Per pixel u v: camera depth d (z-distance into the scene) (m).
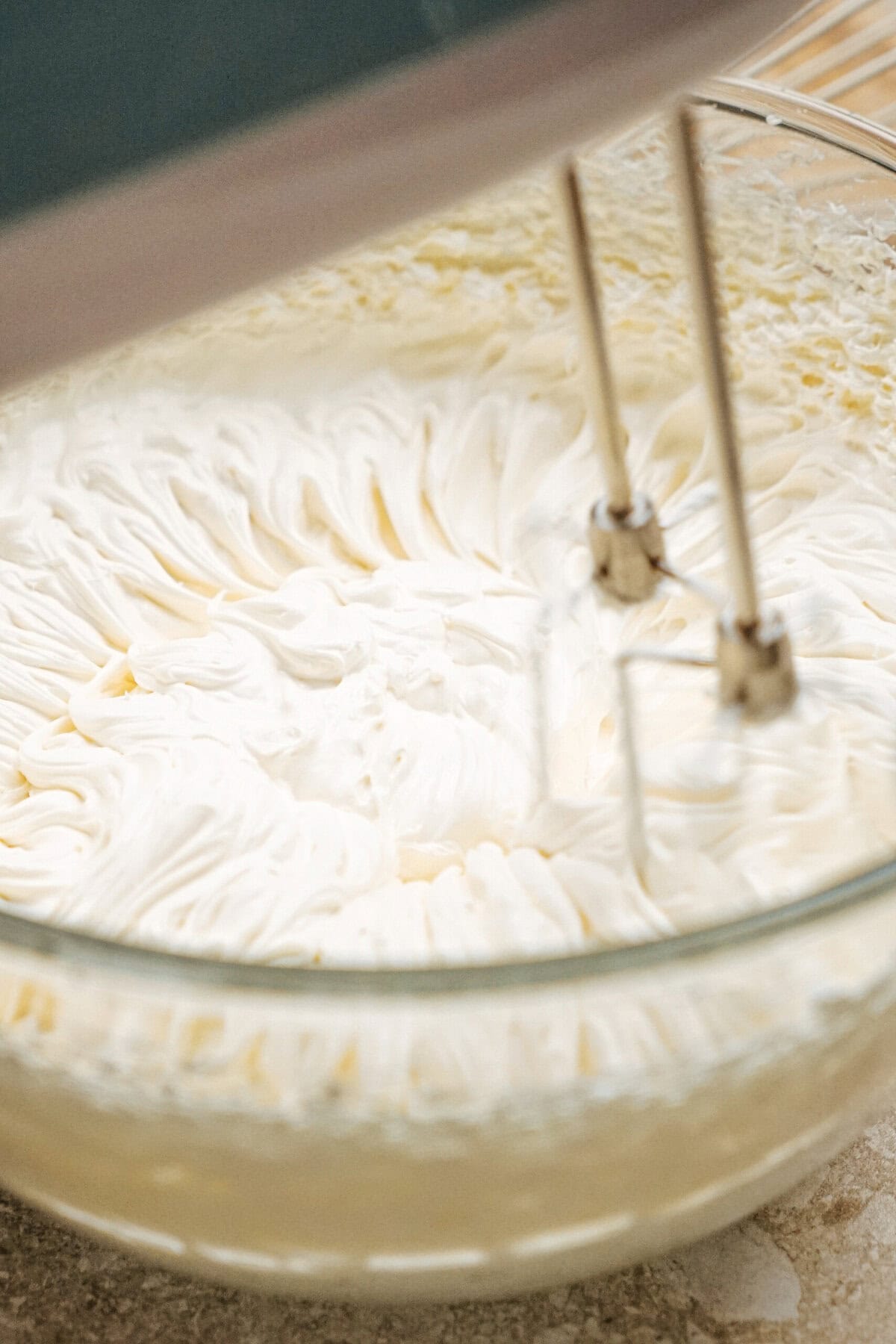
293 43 0.40
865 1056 0.51
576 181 0.49
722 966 0.47
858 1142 0.58
